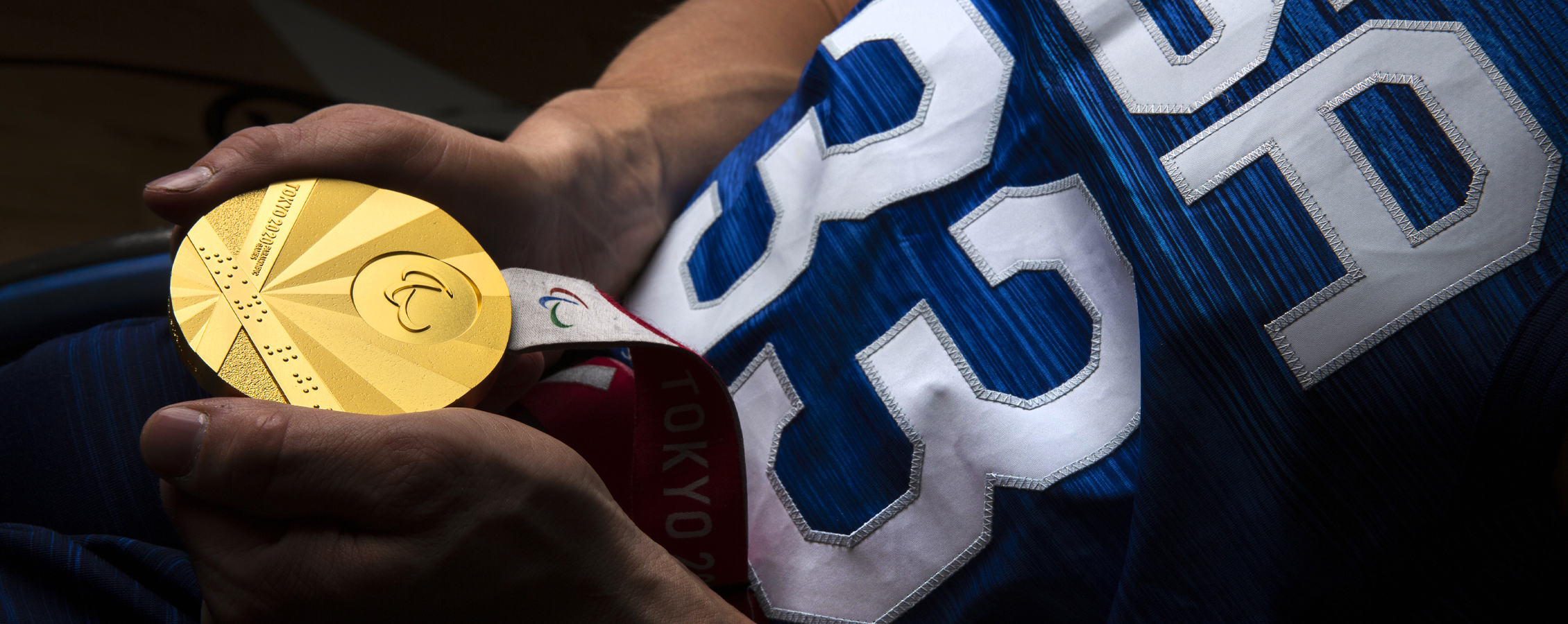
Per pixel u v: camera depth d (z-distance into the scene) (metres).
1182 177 0.91
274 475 0.84
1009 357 0.94
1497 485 0.86
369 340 0.88
